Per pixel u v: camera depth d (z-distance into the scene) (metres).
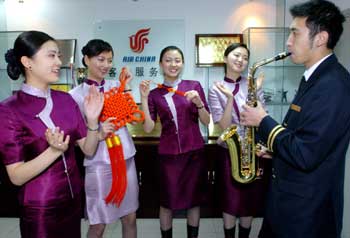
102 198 1.90
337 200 1.25
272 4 3.22
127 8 3.26
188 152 2.16
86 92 1.89
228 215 2.23
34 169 1.21
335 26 1.19
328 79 1.18
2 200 3.08
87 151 1.49
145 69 3.30
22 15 3.28
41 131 1.30
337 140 1.18
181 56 2.19
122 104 1.68
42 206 1.31
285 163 1.33
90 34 3.28
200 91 2.26
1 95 3.20
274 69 3.11
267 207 1.46
